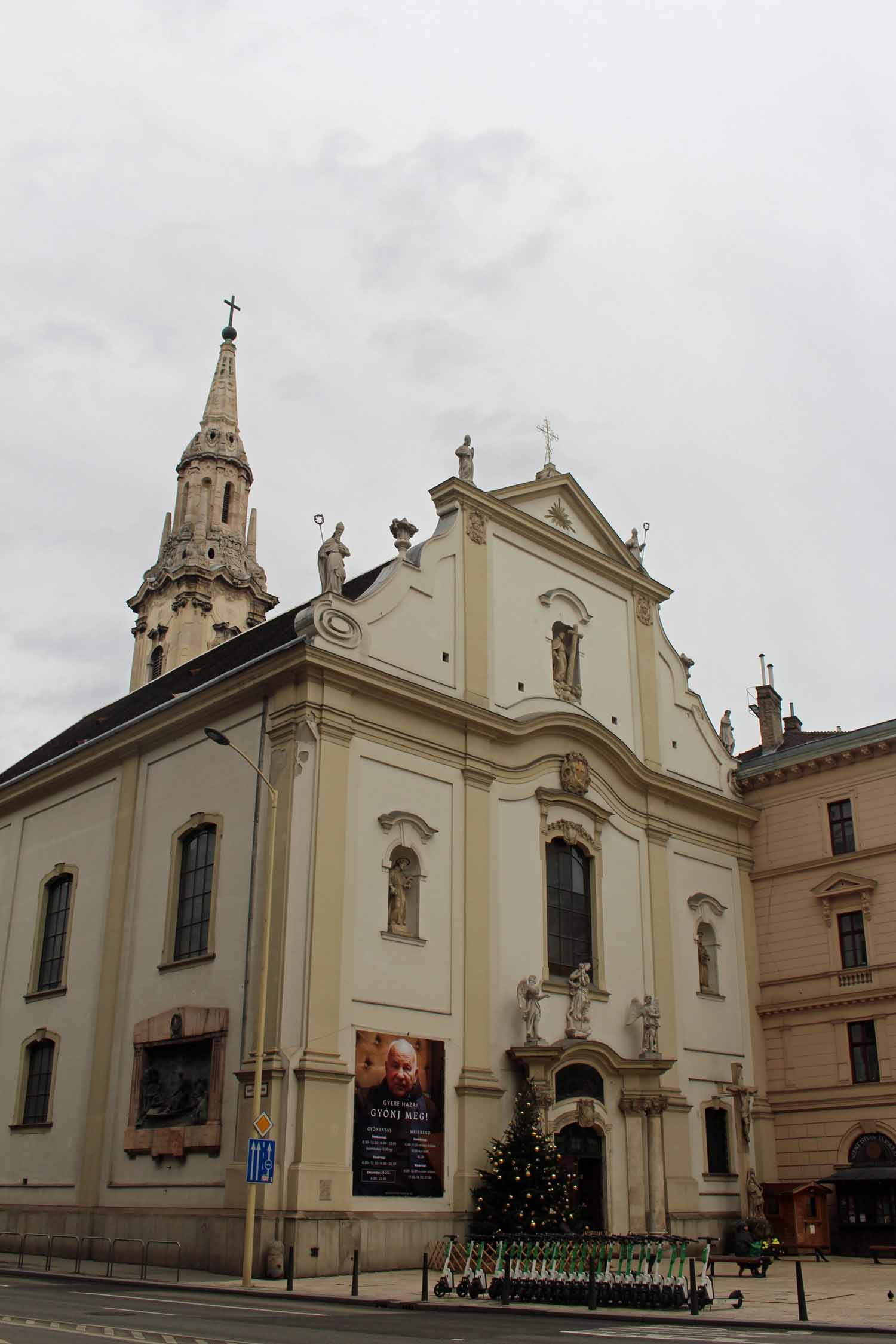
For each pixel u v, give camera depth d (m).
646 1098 32.59
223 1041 27.45
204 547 61.75
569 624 36.69
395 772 29.78
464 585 33.53
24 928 36.69
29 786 38.09
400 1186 26.66
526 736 33.47
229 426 66.50
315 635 28.81
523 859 32.59
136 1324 15.02
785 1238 34.53
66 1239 29.97
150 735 32.94
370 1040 27.08
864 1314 18.33
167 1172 27.95
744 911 39.81
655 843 37.12
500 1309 18.88
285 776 27.91
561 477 37.88
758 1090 37.88
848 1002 36.88
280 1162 24.88
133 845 32.78
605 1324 17.05
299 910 26.83
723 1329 16.31
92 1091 31.09
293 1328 15.00
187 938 30.03
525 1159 27.86
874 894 37.19
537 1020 30.41
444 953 29.53
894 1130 34.81
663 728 39.31
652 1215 31.83
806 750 39.78
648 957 35.56
